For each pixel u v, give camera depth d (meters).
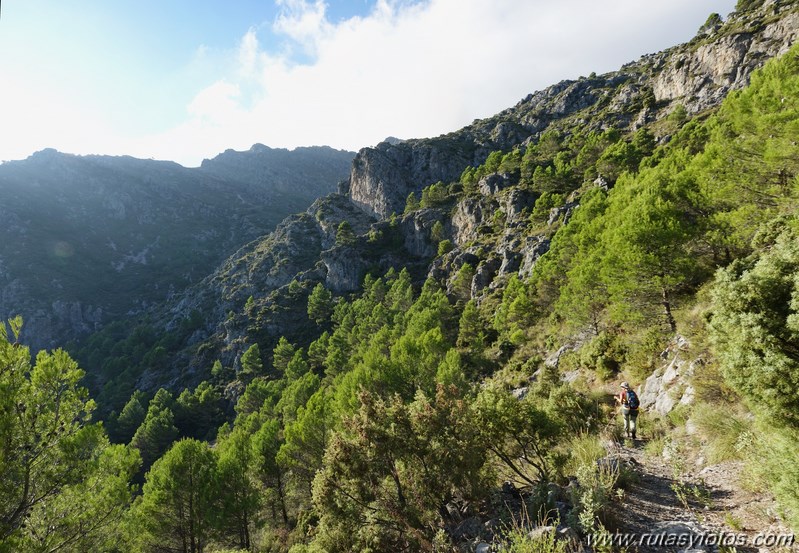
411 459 7.59
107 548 9.77
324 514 7.59
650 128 88.06
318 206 154.50
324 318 91.69
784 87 19.92
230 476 24.50
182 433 70.06
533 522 5.73
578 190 71.94
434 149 144.62
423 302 66.19
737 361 5.89
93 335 130.50
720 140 25.47
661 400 11.82
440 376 28.30
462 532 6.53
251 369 77.56
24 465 8.02
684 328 13.86
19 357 8.31
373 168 144.88
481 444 7.66
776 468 4.66
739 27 87.69
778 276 5.62
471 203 94.62
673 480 6.73
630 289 19.03
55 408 8.72
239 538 25.97
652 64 143.62
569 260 38.69
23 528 7.93
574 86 152.12
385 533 7.04
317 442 28.36
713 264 18.39
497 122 168.25
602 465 6.94
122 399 85.56
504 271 64.94
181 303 136.38
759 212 17.47
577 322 28.45
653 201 20.08
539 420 8.00
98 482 9.73
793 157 17.98
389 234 114.31
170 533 23.08
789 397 5.06
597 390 16.16
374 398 8.26
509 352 41.94
